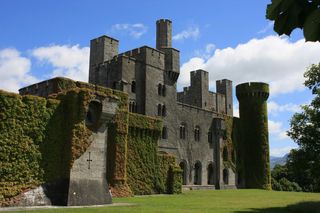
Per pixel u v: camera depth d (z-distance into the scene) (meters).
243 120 83.81
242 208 34.25
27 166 33.62
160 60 68.50
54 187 34.88
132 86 64.44
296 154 37.12
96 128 37.22
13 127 33.41
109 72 65.81
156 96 66.31
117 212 27.28
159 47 73.50
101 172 36.84
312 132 36.62
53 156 35.53
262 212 31.11
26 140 34.03
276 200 45.12
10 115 33.38
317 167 35.97
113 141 46.81
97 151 36.91
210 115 78.00
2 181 31.83
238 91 85.00
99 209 29.50
